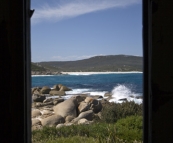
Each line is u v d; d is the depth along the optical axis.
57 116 12.62
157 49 1.05
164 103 1.05
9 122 1.07
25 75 1.09
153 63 1.06
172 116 1.05
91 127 7.54
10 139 1.06
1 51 1.07
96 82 60.78
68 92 35.03
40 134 7.41
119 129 6.46
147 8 1.08
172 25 1.05
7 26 1.07
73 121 12.81
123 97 25.11
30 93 1.15
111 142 5.71
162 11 1.05
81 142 6.20
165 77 1.05
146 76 1.09
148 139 1.08
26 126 1.09
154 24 1.05
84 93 32.94
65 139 6.59
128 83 51.44
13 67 1.07
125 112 10.38
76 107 15.31
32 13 1.15
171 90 1.05
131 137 5.95
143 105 1.10
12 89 1.07
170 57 1.05
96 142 5.92
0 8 1.07
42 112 16.42
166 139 1.05
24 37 1.08
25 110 1.09
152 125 1.06
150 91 1.06
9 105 1.07
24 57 1.08
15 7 1.07
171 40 1.05
